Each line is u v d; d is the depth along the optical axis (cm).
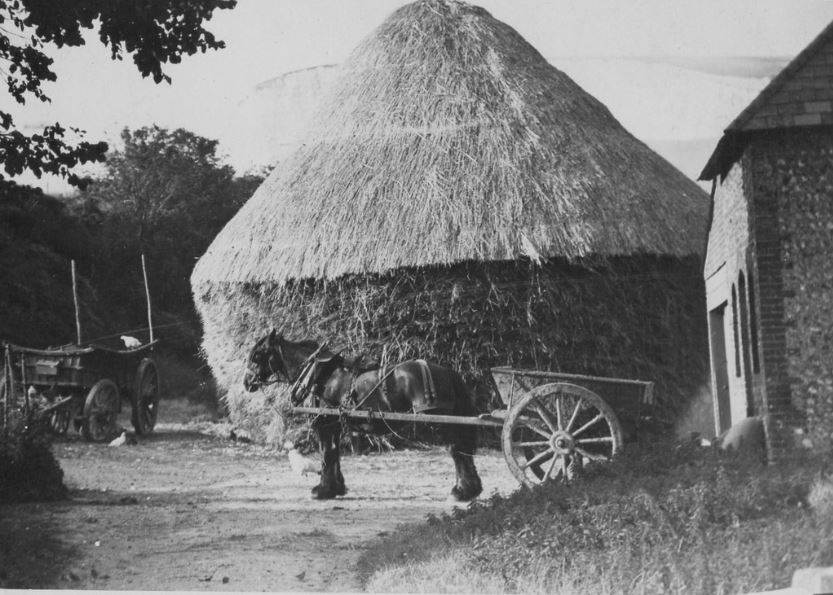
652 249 1970
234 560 978
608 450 1347
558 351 1938
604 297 1952
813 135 1207
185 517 1234
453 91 2181
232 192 3206
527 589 803
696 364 2014
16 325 2652
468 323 1939
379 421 1380
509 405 1331
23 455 1395
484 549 888
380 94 2222
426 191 2009
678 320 2006
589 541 868
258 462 1889
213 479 1652
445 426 1368
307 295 2012
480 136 2091
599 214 1978
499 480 1569
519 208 1966
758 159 1213
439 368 1391
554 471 1592
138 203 3203
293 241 2034
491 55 2266
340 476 1419
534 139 2086
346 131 2184
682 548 817
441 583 834
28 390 1950
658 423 1880
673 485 918
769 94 1197
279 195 2134
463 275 1944
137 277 3177
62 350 2095
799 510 853
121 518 1230
